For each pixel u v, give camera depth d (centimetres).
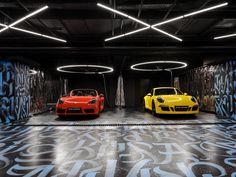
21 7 436
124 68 1407
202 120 706
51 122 679
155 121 687
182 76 1391
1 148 367
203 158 304
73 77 1619
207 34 677
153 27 504
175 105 746
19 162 291
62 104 757
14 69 752
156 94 925
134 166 272
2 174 247
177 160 295
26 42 733
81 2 428
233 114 768
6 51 695
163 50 725
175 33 622
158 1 441
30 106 941
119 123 638
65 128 572
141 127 580
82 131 525
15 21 451
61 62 1081
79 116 859
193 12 410
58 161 294
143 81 1662
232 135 468
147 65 1238
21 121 713
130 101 1633
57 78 1440
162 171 253
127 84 1636
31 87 959
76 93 915
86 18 496
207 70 1007
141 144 390
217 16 503
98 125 612
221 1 432
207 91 1009
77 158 307
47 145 387
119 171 254
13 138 448
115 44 766
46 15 490
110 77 1620
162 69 1339
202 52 724
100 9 483
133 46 735
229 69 795
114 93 1614
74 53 729
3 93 703
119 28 615
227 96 810
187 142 404
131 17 435
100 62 1122
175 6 458
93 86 1636
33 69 990
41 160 299
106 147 370
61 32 644
